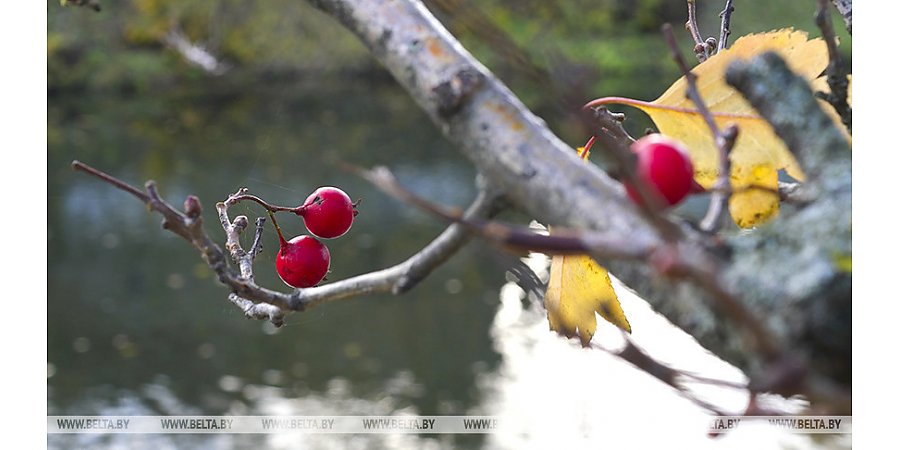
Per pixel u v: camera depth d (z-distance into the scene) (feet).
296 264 1.07
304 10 13.01
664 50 10.23
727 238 0.73
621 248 0.63
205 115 12.10
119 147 10.34
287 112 12.37
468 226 0.63
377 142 10.69
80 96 12.23
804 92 0.78
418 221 8.01
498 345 5.69
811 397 0.63
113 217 8.22
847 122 0.93
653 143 0.73
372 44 0.74
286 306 0.97
